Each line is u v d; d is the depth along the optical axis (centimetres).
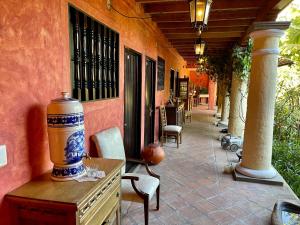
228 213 246
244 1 330
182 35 550
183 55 935
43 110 149
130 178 206
